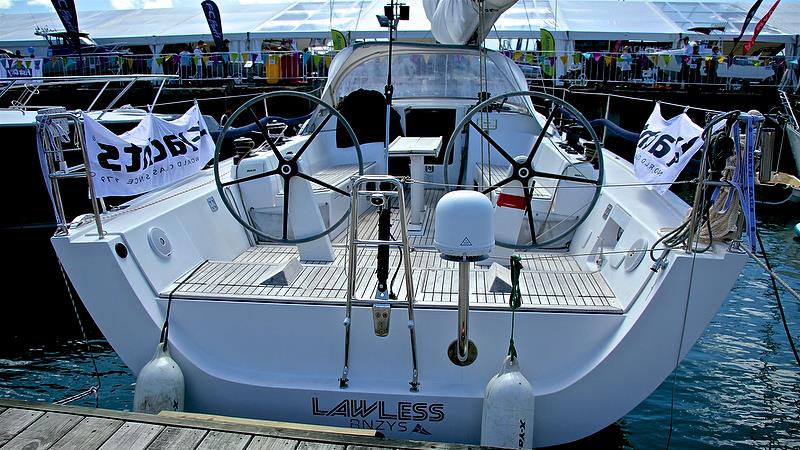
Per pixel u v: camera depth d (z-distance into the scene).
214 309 2.74
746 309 6.16
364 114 4.65
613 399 2.61
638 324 2.51
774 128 2.43
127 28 20.88
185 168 4.07
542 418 2.63
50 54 18.94
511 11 19.73
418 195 3.90
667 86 16.11
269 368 2.75
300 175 3.01
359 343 2.65
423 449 2.19
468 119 2.78
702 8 20.64
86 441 2.25
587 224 3.65
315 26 19.09
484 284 2.84
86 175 2.70
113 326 2.78
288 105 17.11
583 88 16.38
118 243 2.74
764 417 3.98
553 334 2.60
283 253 3.85
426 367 2.64
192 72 17.41
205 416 2.52
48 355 5.18
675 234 2.57
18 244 8.68
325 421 2.68
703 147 2.46
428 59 5.38
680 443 3.66
